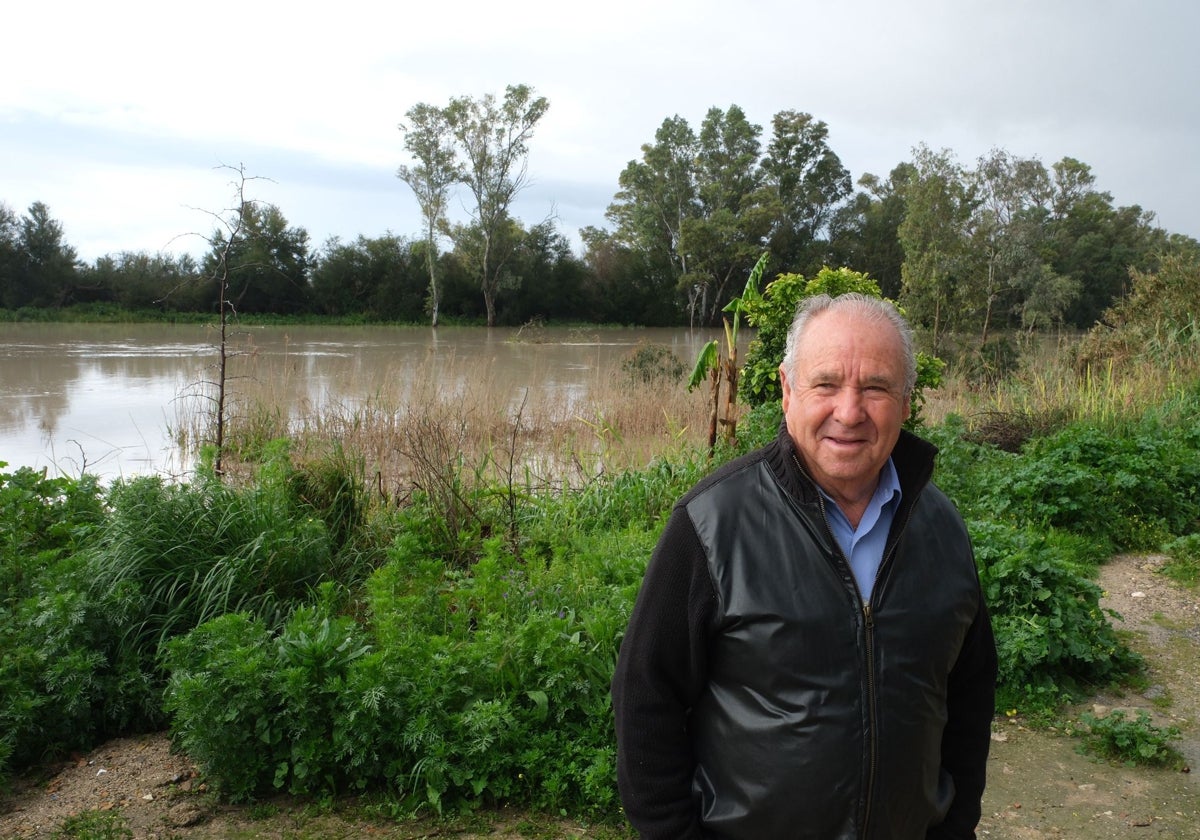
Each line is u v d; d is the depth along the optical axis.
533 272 66.81
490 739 3.42
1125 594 6.08
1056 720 4.39
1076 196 69.06
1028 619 4.76
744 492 1.86
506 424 11.88
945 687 1.86
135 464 10.80
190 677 3.56
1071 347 15.41
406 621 4.20
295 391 16.05
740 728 1.78
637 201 69.62
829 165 69.88
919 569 1.84
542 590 4.73
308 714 3.49
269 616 4.69
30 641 4.11
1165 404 10.56
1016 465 7.98
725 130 65.69
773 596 1.76
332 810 3.43
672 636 1.82
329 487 5.99
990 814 3.59
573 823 3.37
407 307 63.19
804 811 1.74
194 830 3.29
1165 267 16.12
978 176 27.27
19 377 20.19
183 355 26.89
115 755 3.89
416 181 60.91
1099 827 3.51
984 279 22.58
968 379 17.31
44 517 5.57
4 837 3.21
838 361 1.78
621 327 67.50
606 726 3.63
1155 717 4.41
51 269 56.53
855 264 68.50
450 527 6.21
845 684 1.74
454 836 3.27
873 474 1.84
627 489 7.41
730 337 8.04
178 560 4.79
